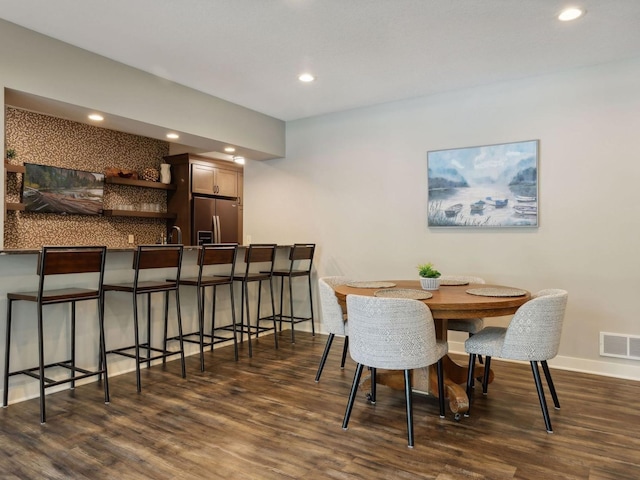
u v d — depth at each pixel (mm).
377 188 4789
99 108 3441
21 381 3037
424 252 4512
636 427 2590
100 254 2973
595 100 3662
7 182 5035
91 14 2811
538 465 2152
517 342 2562
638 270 3514
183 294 4184
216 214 6953
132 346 3707
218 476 2062
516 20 2893
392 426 2609
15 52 2953
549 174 3859
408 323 2350
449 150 4324
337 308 3262
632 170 3525
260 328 4672
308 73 3842
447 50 3361
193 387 3303
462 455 2252
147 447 2350
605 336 3637
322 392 3193
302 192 5344
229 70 3762
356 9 2752
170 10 2762
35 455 2260
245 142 4855
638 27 2986
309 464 2168
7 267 2959
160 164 6801
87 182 5742
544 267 3895
